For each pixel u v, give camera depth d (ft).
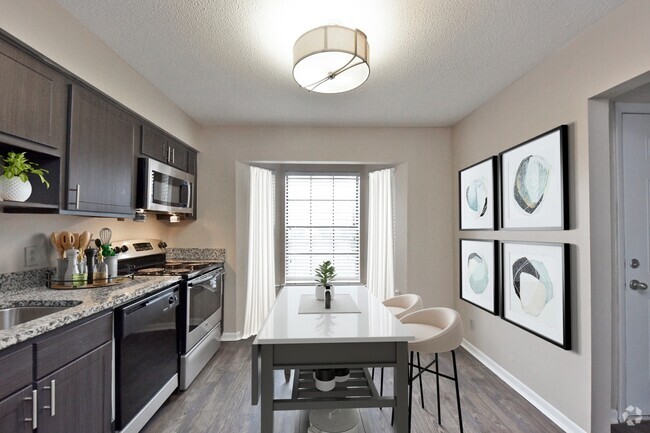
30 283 6.45
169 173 9.71
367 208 14.74
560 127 6.85
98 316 5.45
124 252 9.18
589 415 6.31
